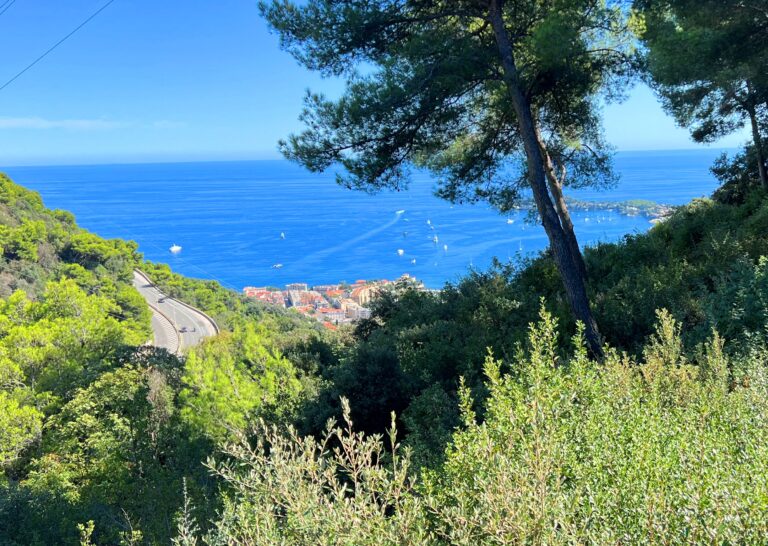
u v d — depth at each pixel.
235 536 2.07
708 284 7.15
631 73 9.34
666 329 4.14
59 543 7.27
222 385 14.80
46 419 22.03
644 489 1.67
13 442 18.69
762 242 7.84
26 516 7.88
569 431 2.22
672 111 13.85
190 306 79.75
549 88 9.25
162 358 23.56
